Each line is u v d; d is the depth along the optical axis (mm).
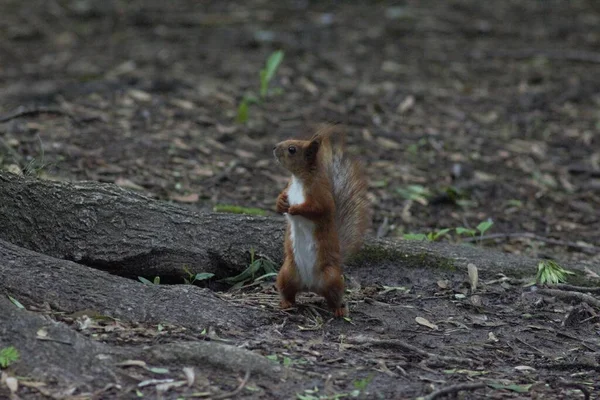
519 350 8320
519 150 16203
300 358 7559
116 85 17234
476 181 14648
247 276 9500
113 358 7090
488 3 27219
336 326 8383
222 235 9570
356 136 16031
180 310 8117
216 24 23438
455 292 9516
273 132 15727
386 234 12242
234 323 8133
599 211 14141
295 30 23156
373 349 7934
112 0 25203
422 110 17844
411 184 14234
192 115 15891
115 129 14625
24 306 7832
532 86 19953
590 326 9008
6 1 24422
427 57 21625
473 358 8016
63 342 7078
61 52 20438
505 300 9445
